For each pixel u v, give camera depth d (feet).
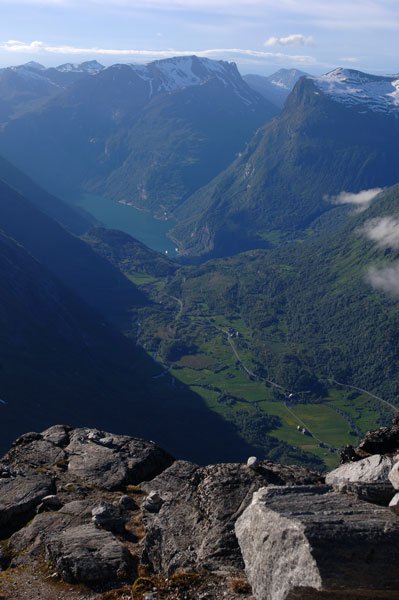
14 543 84.17
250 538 62.64
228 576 66.59
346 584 51.34
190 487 83.71
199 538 73.97
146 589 67.67
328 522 56.44
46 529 85.10
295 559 54.80
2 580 74.49
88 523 85.97
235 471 84.74
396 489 63.10
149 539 76.59
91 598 69.46
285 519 58.08
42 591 71.77
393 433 88.99
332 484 70.33
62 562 74.64
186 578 67.05
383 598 51.47
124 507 91.30
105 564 73.72
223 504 77.51
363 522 56.34
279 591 54.80
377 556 52.90
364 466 74.38
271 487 66.90
